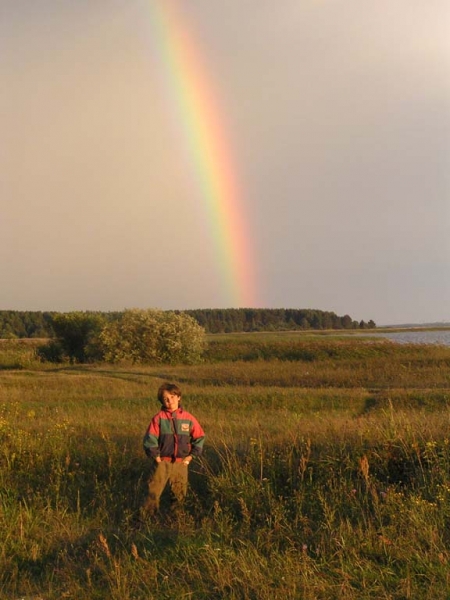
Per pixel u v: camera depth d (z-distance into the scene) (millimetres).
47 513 7242
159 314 41812
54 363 42938
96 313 47812
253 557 5477
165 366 35812
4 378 26625
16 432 10711
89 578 5219
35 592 5285
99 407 17562
